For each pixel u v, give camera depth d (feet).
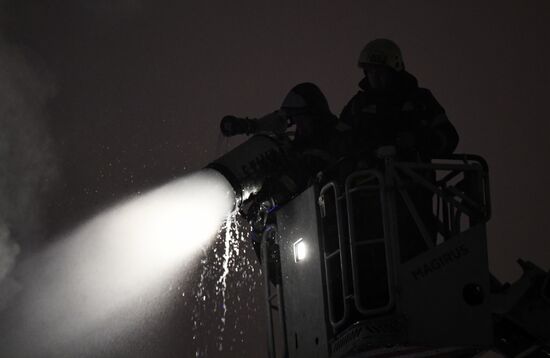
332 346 14.39
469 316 13.82
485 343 13.78
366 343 13.64
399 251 13.82
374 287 14.42
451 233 15.03
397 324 13.65
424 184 14.29
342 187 15.05
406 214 14.55
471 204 14.56
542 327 14.83
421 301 13.75
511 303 14.61
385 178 14.01
